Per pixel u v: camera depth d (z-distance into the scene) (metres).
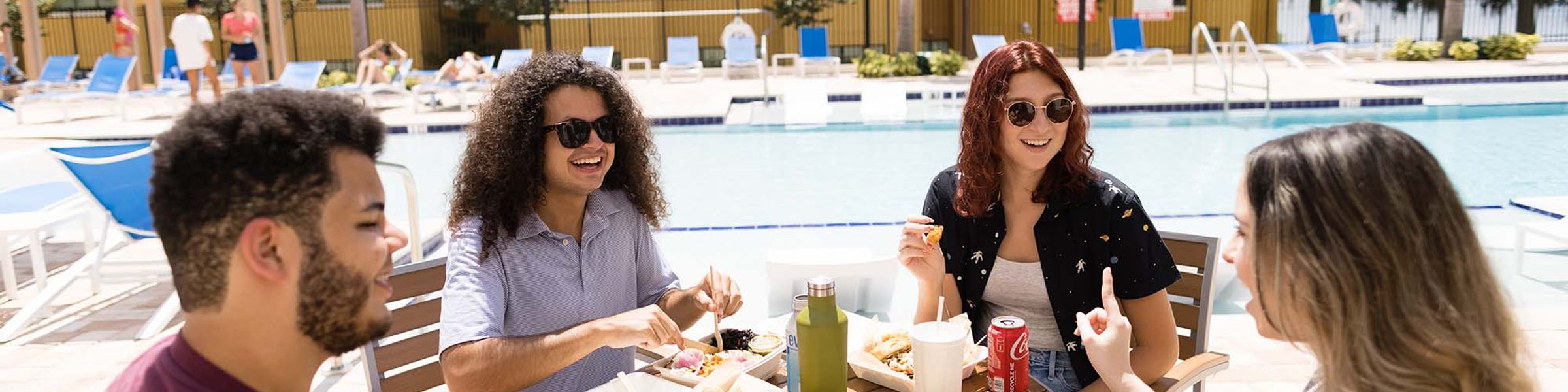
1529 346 1.32
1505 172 7.93
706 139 10.41
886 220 6.68
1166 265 2.32
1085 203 2.34
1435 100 12.01
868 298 4.09
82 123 11.91
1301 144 1.28
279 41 16.61
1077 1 18.14
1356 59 18.53
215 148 0.95
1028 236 2.41
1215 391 3.19
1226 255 1.45
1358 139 1.24
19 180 8.46
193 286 0.98
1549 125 10.23
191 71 12.93
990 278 2.46
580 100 2.09
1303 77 14.19
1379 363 1.22
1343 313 1.22
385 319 1.11
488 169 2.06
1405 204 1.20
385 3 20.89
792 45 20.86
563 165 2.09
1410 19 24.08
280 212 0.97
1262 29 21.70
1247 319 3.89
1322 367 1.28
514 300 2.08
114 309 4.39
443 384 2.35
